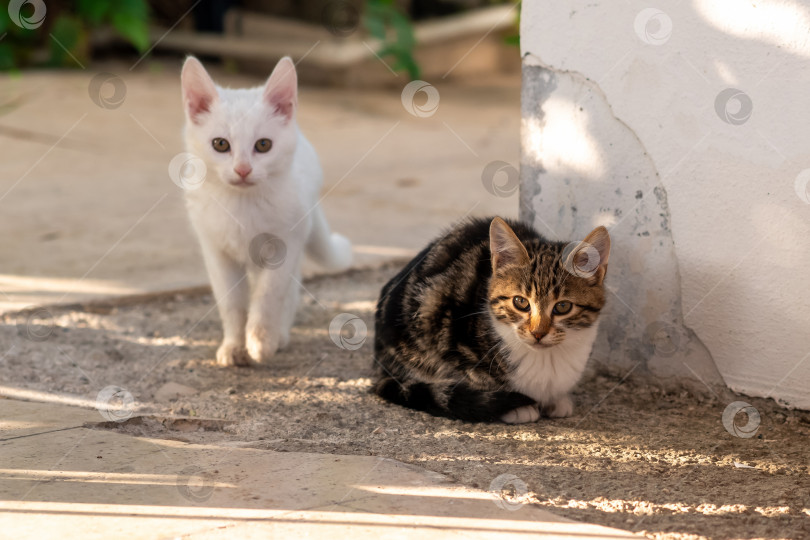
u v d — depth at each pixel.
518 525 2.18
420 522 2.18
